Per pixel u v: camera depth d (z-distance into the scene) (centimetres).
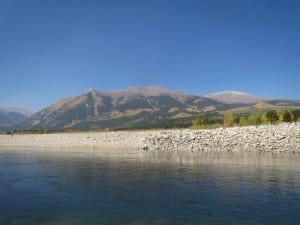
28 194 3572
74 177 4566
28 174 4875
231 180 4197
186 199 3288
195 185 3922
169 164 5816
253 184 3934
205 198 3312
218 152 8106
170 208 3000
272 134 8344
